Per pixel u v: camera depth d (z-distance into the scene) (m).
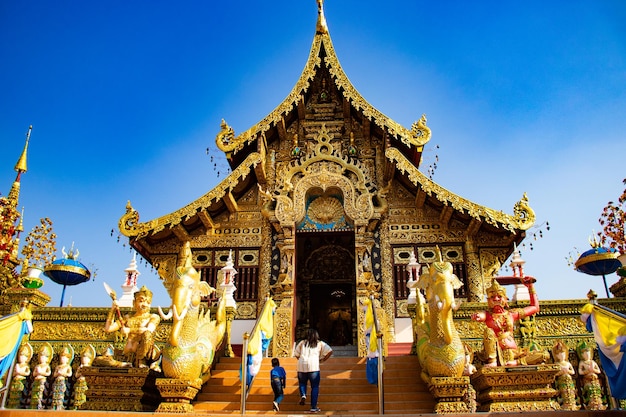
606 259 14.82
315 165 18.25
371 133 19.08
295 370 12.80
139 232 16.14
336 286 22.64
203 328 11.43
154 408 11.27
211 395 11.63
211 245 17.91
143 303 12.02
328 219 17.78
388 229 17.67
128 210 16.34
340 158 18.20
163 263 17.75
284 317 15.99
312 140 19.28
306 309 20.05
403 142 17.27
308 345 10.80
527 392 10.04
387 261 17.23
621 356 8.45
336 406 11.02
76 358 14.39
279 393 10.73
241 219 18.25
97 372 10.63
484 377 10.23
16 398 13.26
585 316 9.36
